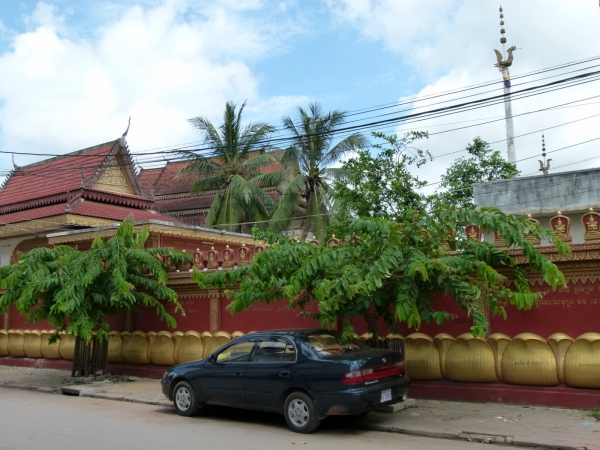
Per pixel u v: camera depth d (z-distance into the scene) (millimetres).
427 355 10680
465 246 9289
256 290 9672
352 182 23328
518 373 9742
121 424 9453
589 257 9305
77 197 22031
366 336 11281
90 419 9945
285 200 27812
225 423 9453
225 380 9438
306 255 9172
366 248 9117
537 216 18219
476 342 10234
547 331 9734
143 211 24594
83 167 24047
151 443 8008
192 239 18000
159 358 14594
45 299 13625
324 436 8320
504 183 18953
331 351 8766
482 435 7867
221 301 13914
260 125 30922
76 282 12750
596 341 9141
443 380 10656
